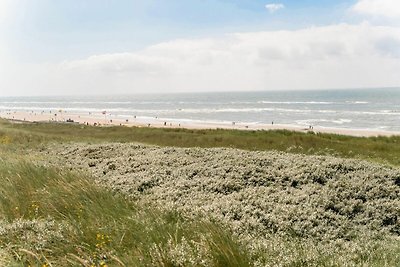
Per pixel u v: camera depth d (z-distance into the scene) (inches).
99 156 790.5
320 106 6963.6
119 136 1769.2
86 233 273.3
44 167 526.9
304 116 4660.4
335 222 385.7
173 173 566.3
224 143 1455.5
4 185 415.5
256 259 248.7
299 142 1379.2
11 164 539.8
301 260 257.3
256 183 510.3
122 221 303.6
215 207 399.9
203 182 505.4
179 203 415.5
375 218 406.0
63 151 895.7
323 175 522.0
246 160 615.2
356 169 558.6
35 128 2428.6
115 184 506.9
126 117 4975.4
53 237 261.9
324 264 257.4
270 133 1852.9
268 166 580.7
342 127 3272.6
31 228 284.7
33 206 350.6
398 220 401.4
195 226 298.4
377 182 500.7
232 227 337.1
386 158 1063.6
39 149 964.0
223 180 506.6
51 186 410.9
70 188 397.7
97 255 232.7
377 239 353.1
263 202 423.5
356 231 370.3
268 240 304.8
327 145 1312.7
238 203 416.5
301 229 362.3
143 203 391.9
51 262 224.5
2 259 220.5
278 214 390.0
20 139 1194.6
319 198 440.1
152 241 254.8
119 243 254.7
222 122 3988.7
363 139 1656.0
